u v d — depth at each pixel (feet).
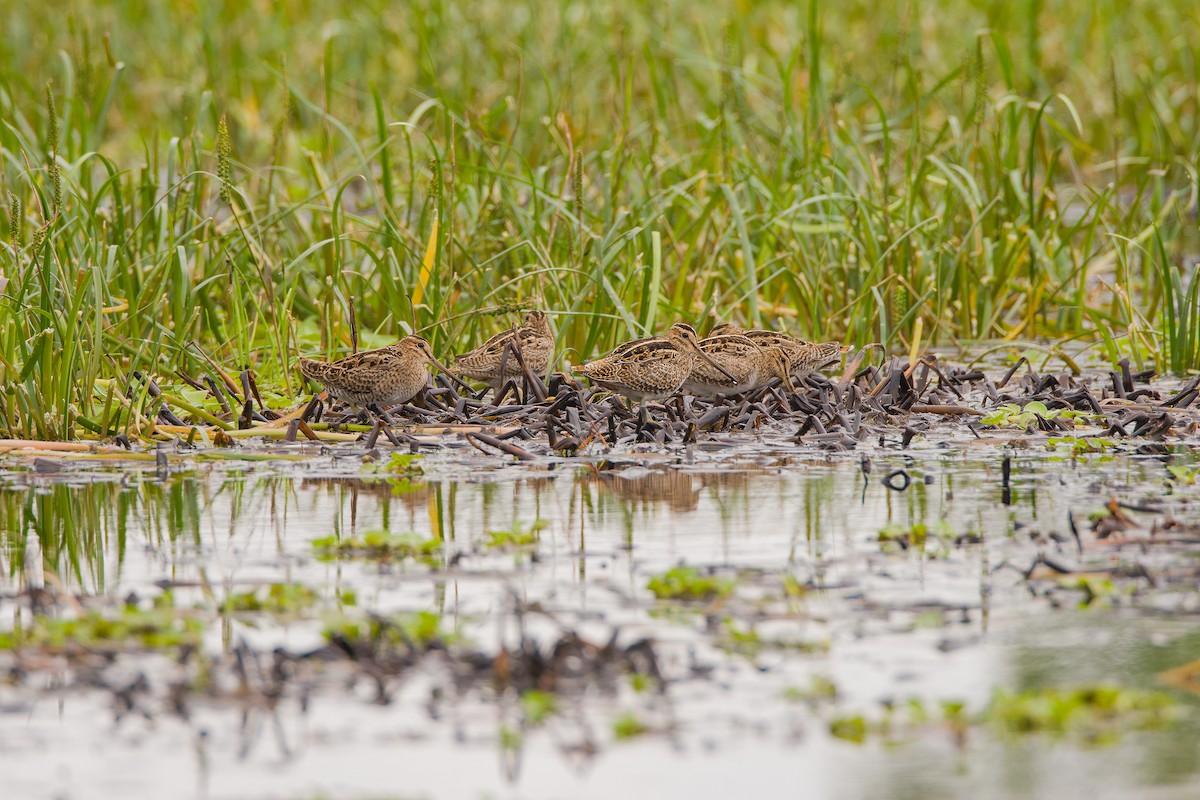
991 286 67.15
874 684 25.36
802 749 23.06
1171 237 73.56
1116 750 23.07
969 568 31.50
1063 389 52.21
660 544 33.40
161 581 30.37
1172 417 47.88
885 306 63.16
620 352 46.52
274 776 22.12
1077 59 104.83
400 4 107.86
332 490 39.34
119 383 46.62
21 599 29.55
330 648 26.37
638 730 23.58
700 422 47.19
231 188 53.01
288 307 54.95
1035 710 23.85
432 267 56.13
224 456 43.50
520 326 52.26
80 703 24.70
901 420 49.21
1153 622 28.19
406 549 33.09
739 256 65.77
